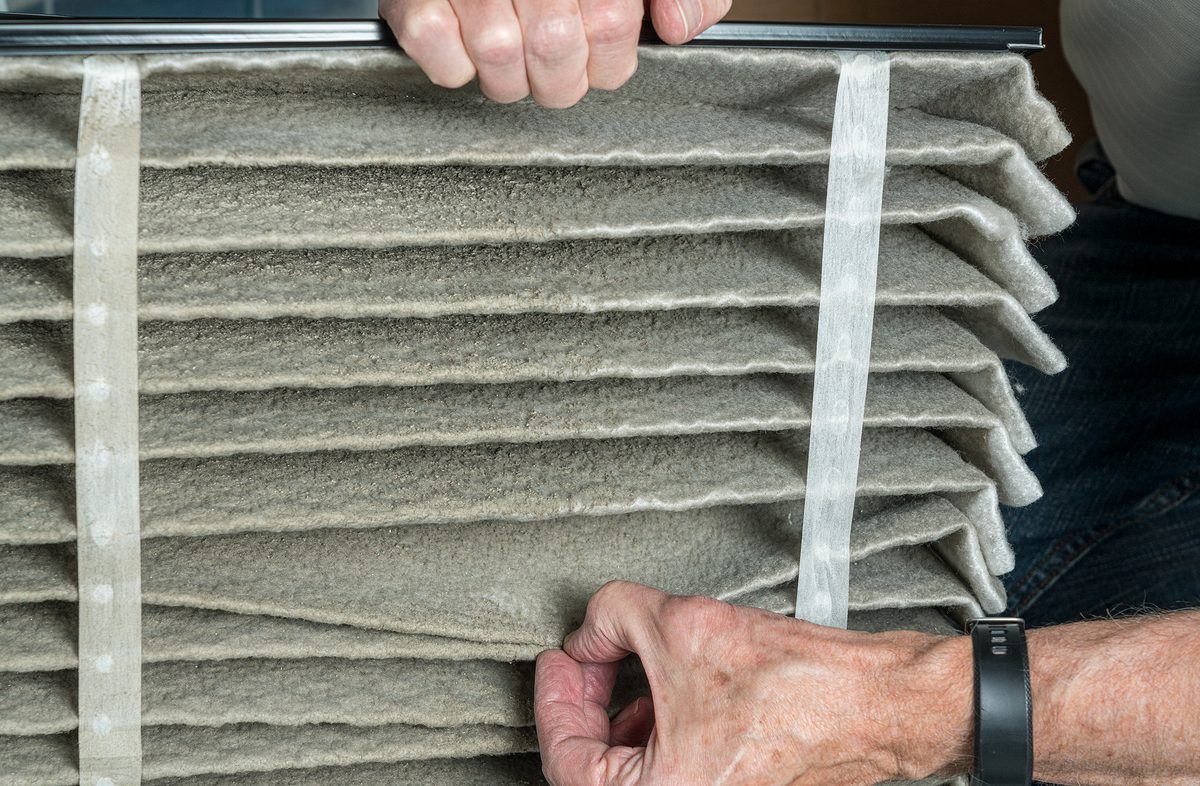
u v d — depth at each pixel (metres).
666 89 0.55
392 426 0.52
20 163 0.46
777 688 0.54
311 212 0.49
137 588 0.51
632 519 0.61
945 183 0.58
